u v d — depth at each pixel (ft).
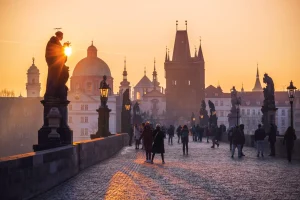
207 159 114.01
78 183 66.80
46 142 78.33
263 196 56.59
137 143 159.12
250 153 136.87
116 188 62.23
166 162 104.42
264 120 167.22
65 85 82.84
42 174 58.08
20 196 50.52
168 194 57.62
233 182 68.90
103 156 109.81
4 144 611.88
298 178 74.02
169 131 211.00
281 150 123.95
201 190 60.95
